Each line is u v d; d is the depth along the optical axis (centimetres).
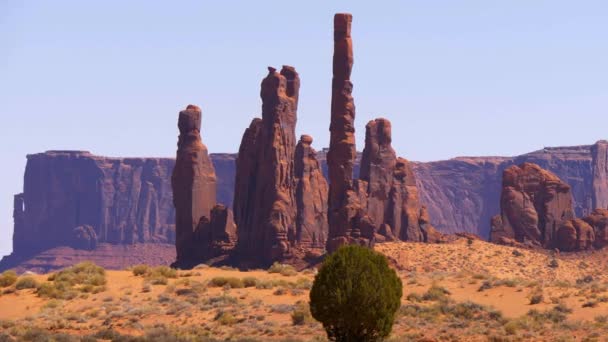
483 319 13312
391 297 9925
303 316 12862
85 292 14838
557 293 14812
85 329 12762
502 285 15600
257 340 11375
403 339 11562
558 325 12756
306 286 15138
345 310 9794
